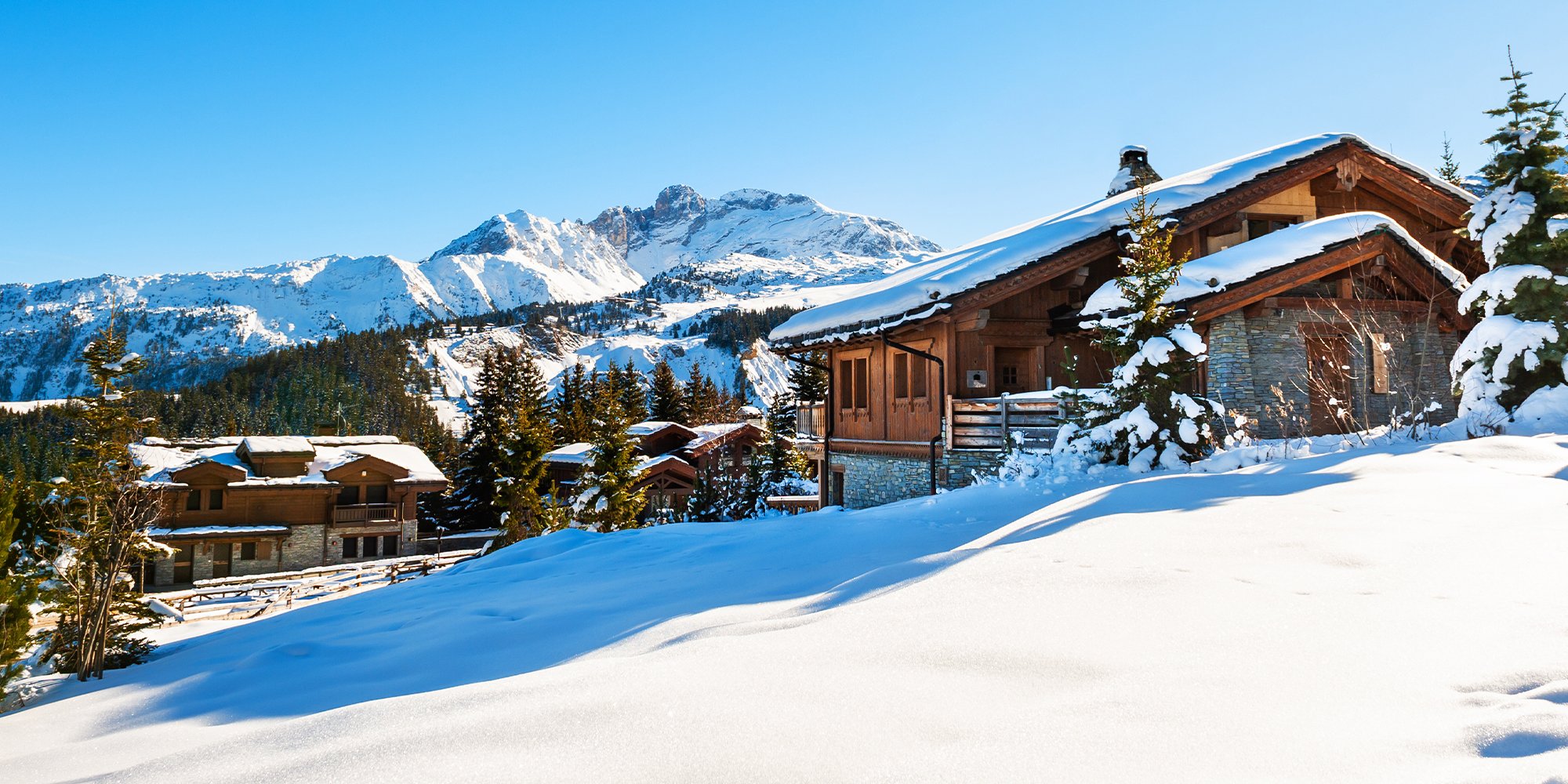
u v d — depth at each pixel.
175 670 7.32
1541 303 11.97
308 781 2.51
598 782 2.36
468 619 6.55
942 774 2.31
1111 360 19.30
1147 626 3.48
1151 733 2.48
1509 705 2.47
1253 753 2.33
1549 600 3.42
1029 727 2.58
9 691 8.34
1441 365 16.45
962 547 6.39
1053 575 4.44
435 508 53.78
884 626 3.78
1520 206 12.41
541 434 36.12
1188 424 11.54
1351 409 15.83
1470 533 4.68
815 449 24.36
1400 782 2.10
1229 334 15.17
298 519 42.78
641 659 3.78
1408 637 3.14
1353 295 15.98
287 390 143.50
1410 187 20.14
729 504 35.28
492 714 2.92
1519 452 7.52
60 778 3.55
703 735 2.63
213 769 2.84
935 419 18.25
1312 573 4.15
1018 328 18.64
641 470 32.44
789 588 5.95
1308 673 2.87
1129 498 7.62
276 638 7.99
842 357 23.09
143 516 11.64
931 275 20.53
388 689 4.53
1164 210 18.17
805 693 2.96
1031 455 13.46
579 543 11.34
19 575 9.24
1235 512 5.96
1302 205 20.02
